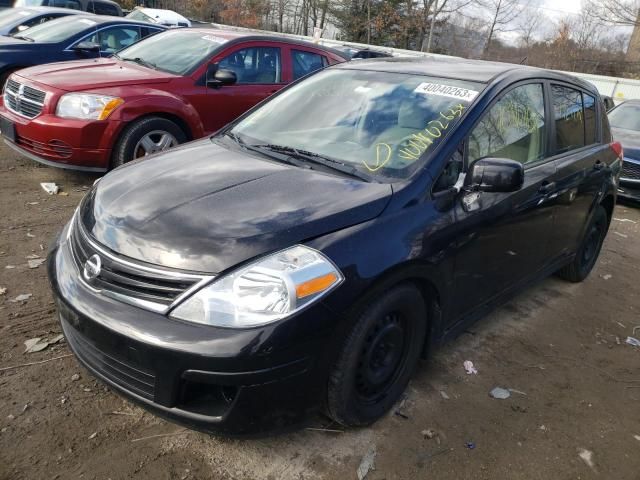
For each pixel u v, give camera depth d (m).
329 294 2.19
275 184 2.64
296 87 3.89
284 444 2.53
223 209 2.40
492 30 40.06
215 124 6.24
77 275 2.39
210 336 2.05
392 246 2.42
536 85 3.70
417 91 3.29
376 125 3.14
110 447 2.41
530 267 3.74
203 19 38.59
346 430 2.66
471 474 2.50
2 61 7.41
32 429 2.46
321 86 3.73
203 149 3.24
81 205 2.83
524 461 2.63
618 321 4.25
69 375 2.82
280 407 2.19
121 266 2.24
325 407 2.43
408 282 2.59
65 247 2.63
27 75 5.55
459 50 40.78
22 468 2.26
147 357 2.11
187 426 2.18
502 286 3.46
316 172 2.82
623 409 3.14
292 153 3.06
